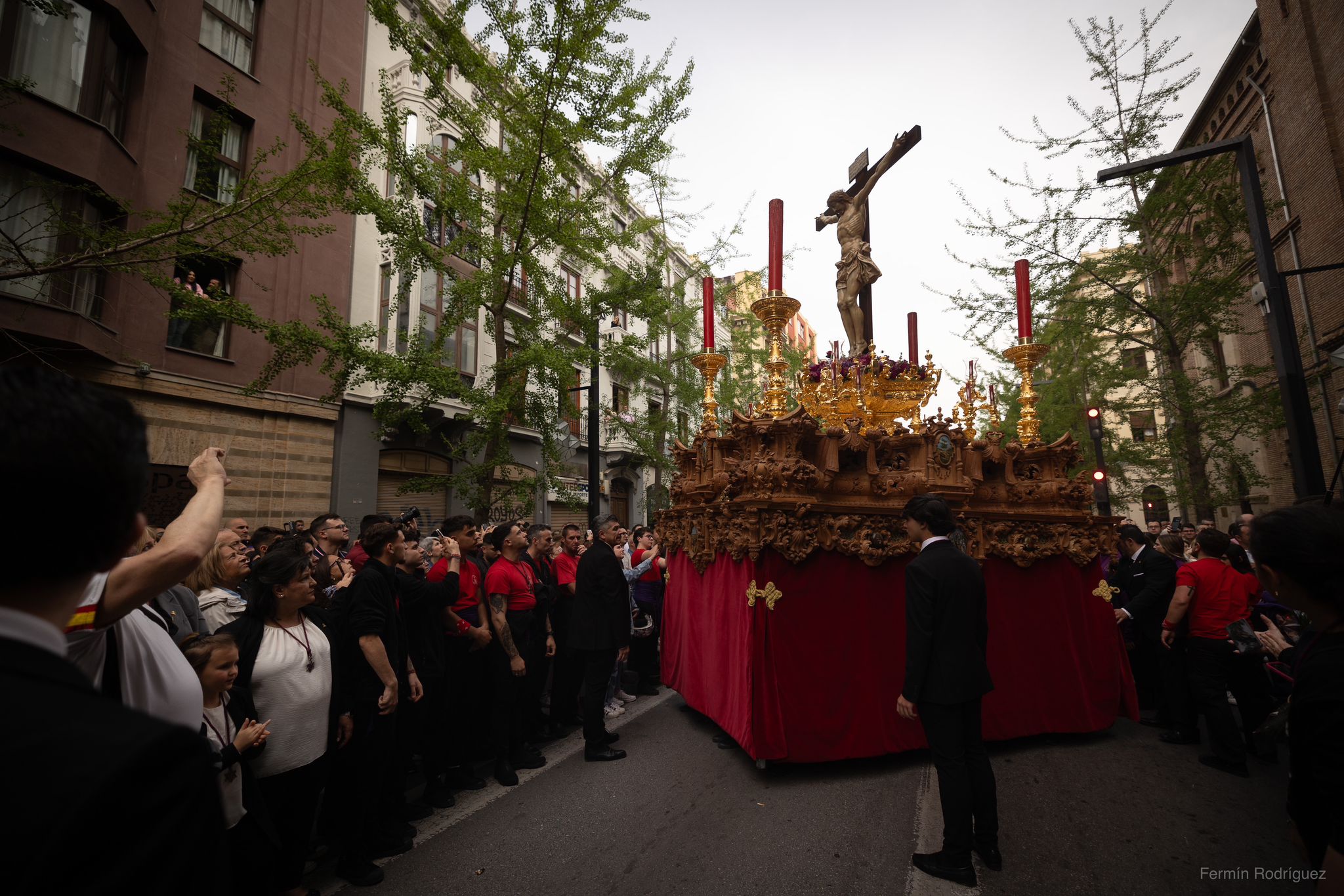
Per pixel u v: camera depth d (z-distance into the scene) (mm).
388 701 3250
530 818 3844
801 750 4270
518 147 7844
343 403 12789
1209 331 12273
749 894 2986
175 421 10352
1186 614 4684
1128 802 3938
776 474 4324
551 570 5887
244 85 11602
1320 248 13383
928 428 4859
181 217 6043
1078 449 5438
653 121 8398
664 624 6711
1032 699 4930
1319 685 1414
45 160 8258
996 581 4973
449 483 8312
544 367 8188
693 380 16266
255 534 4824
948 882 3061
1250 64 15805
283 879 2877
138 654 1703
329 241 12664
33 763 565
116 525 810
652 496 19094
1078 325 13023
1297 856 3270
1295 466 5176
